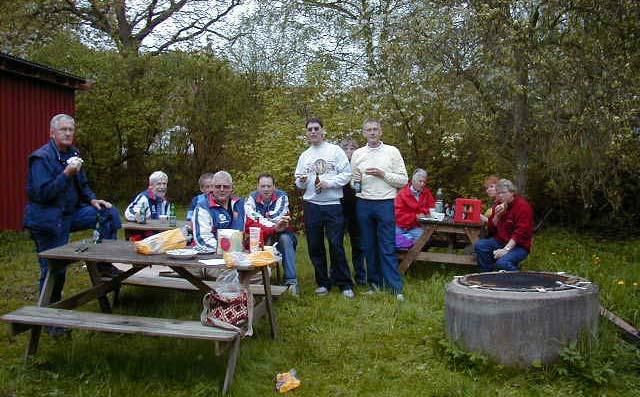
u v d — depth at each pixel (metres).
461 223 6.46
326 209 5.84
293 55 14.64
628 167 8.62
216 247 4.52
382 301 5.59
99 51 14.92
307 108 11.12
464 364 4.02
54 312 4.03
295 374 3.95
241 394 3.66
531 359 3.90
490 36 7.92
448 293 4.34
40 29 16.39
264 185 6.12
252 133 14.35
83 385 3.78
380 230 5.87
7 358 4.23
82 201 5.18
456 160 9.86
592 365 3.81
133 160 15.37
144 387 3.78
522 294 3.97
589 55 7.82
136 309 5.38
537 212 10.55
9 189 9.49
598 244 9.02
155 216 6.80
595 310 4.09
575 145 8.08
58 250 4.31
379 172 5.70
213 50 16.03
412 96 9.22
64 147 4.82
